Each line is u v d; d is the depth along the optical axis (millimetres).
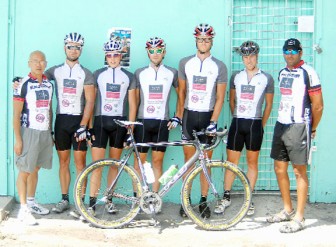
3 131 6125
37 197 6230
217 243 5215
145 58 6219
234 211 6012
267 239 5320
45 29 6133
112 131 5930
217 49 6242
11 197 6113
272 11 6309
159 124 5926
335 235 5426
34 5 6105
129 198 5590
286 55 5461
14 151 5902
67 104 5891
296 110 5445
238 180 6340
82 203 5566
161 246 5129
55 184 6227
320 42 6262
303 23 6270
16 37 6105
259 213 6066
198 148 5586
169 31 6203
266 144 6383
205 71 5867
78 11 6148
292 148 5477
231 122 6168
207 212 5754
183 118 6000
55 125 5934
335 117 6293
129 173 5605
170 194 6344
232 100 6078
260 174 6418
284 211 5832
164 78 5918
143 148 5914
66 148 5965
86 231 5465
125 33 6188
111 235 5391
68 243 5125
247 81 5918
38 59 5508
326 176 6359
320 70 6281
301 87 5422
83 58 6191
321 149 6324
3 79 6102
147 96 5918
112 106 5906
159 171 6016
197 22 6207
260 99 5926
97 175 5730
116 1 6164
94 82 5918
